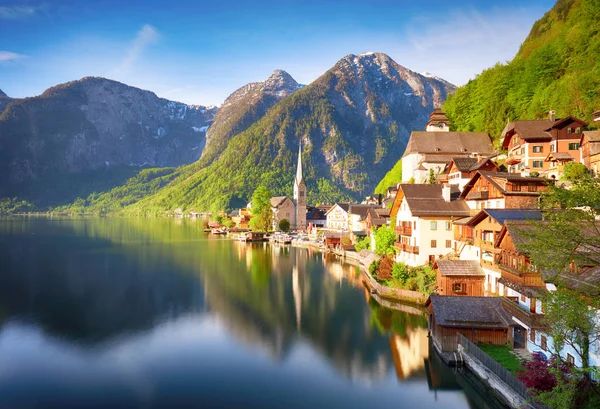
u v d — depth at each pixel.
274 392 40.81
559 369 27.09
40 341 53.88
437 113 154.50
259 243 163.62
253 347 51.84
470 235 63.06
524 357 40.53
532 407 30.73
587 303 29.02
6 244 147.50
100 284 84.19
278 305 69.38
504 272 46.91
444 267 58.75
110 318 62.94
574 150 85.69
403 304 67.75
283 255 126.69
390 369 45.50
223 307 68.38
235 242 165.00
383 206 125.06
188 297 74.56
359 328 57.84
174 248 140.75
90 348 51.66
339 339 54.12
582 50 118.62
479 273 57.75
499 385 35.66
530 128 92.69
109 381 43.19
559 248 30.27
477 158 102.94
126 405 38.44
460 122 157.50
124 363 47.44
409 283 69.19
